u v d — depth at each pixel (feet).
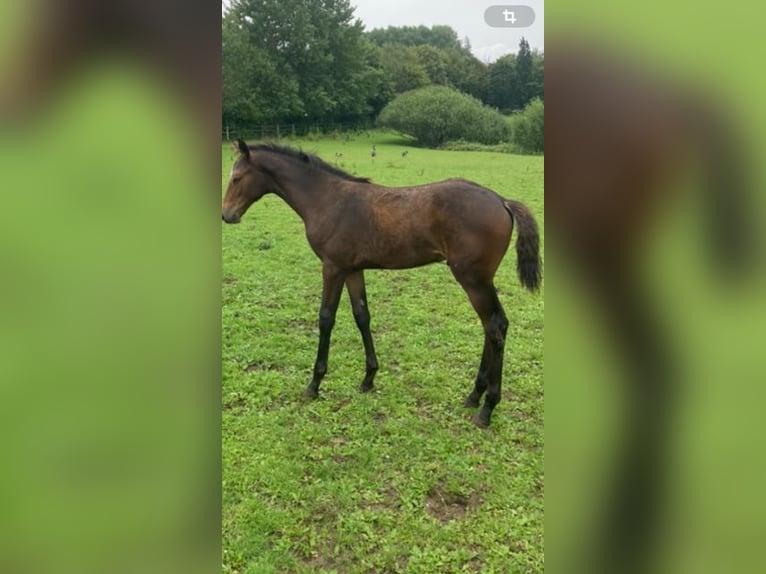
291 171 11.93
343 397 11.66
